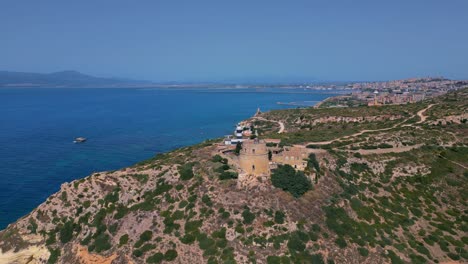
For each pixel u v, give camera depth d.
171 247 86.44
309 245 85.12
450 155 131.38
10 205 138.00
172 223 92.44
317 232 89.19
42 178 169.88
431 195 113.12
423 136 146.25
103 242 92.50
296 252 83.19
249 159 100.75
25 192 151.62
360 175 118.62
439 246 92.31
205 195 97.50
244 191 96.88
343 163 120.69
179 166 111.06
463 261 88.00
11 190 153.50
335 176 113.31
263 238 85.38
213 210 93.00
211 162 112.25
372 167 122.75
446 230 97.94
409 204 108.25
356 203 103.50
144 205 99.94
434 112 192.38
